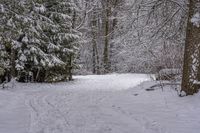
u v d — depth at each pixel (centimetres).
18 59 1888
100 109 955
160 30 1370
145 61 2134
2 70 1694
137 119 794
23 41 1859
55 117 840
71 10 2177
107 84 1962
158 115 820
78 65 2311
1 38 1605
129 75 2614
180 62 1316
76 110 945
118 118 816
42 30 1981
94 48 3753
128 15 1455
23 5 1636
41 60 1939
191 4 966
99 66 3647
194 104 880
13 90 1598
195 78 962
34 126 734
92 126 736
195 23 950
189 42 968
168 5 1300
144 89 1253
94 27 3622
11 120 788
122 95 1234
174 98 994
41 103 1093
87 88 1723
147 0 1328
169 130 676
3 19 1563
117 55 3112
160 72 1341
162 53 1423
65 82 2114
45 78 2069
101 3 3412
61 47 2097
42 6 1938
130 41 1766
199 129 676
